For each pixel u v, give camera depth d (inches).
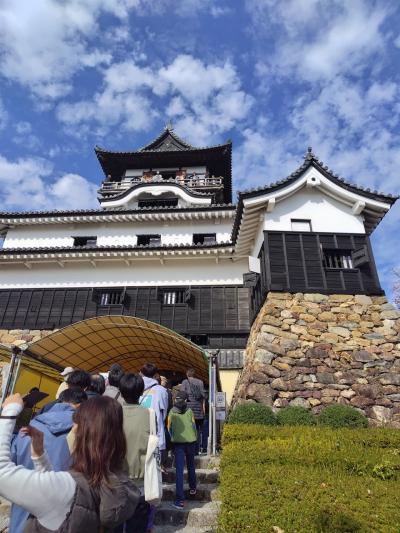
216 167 1013.8
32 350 398.0
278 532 140.0
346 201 508.4
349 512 151.4
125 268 645.3
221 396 348.5
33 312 619.8
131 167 1014.4
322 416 338.3
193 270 631.2
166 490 229.5
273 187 498.0
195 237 734.5
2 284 648.4
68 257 633.6
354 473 215.8
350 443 249.0
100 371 540.4
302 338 412.2
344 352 404.8
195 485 228.1
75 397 135.9
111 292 629.9
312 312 432.1
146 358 542.0
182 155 971.3
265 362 389.4
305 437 255.4
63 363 464.1
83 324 402.3
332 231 489.1
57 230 749.9
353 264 470.3
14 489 70.7
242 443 245.6
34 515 72.5
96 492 76.3
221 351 556.4
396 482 199.9
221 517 151.9
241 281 613.6
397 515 150.9
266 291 453.4
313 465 218.5
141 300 612.7
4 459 73.9
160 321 591.8
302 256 468.4
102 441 81.0
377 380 386.3
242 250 598.2
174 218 730.8
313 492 168.7
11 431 80.2
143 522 129.0
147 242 739.4
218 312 590.9
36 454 80.1
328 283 454.9
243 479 183.0
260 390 370.0
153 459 136.6
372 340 412.8
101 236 737.6
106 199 850.8
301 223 500.7
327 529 138.9
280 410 350.6
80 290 633.0
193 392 307.3
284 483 177.6
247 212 510.6
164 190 832.3
